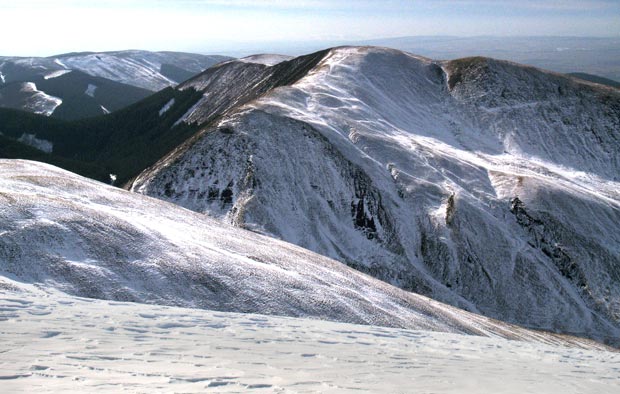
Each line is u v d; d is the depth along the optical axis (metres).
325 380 8.92
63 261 24.47
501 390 10.05
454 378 10.89
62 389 6.34
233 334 13.05
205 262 28.81
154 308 16.05
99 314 13.31
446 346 16.83
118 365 8.24
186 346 10.66
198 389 7.09
